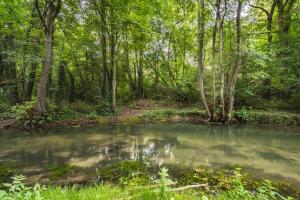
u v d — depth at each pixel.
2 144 9.23
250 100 16.77
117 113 16.34
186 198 3.88
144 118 15.18
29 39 14.32
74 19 17.28
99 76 20.38
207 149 8.81
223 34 15.20
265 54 14.15
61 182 5.66
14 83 16.27
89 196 3.62
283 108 16.05
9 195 2.93
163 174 3.19
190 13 19.70
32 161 7.25
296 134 11.60
